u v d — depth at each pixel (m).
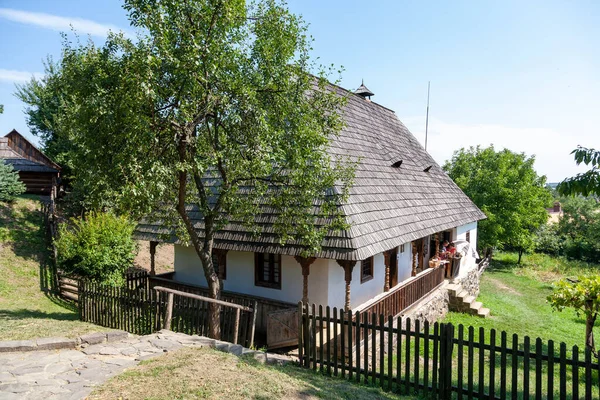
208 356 6.63
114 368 5.99
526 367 6.23
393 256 14.77
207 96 8.13
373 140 17.23
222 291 12.47
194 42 7.36
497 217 31.62
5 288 13.73
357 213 11.05
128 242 13.95
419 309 13.34
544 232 40.81
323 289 11.22
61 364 6.14
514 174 31.88
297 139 9.04
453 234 20.02
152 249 14.72
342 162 12.55
